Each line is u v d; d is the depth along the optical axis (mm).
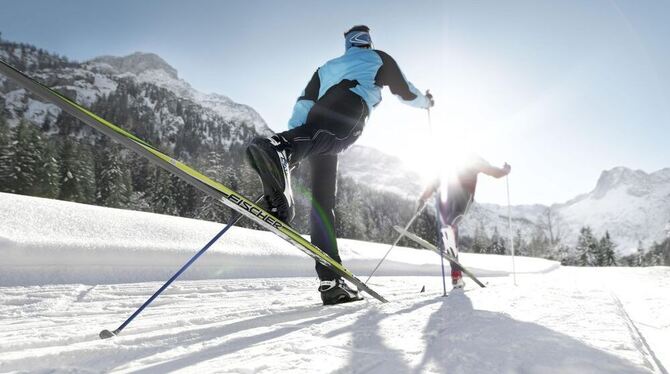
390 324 1554
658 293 3338
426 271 7445
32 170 36562
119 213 5199
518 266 10070
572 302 2092
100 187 43844
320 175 2643
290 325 1627
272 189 1895
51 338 1444
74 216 4547
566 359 1036
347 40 2738
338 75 2543
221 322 1869
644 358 1054
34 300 2668
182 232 5164
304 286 3885
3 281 3236
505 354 1095
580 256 51219
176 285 3633
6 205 4293
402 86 2764
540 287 3037
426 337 1327
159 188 45188
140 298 2871
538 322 1526
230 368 1019
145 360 1149
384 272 6961
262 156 1843
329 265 2314
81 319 1997
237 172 44000
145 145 1448
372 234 58219
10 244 3398
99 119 1342
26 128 37438
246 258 4930
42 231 3939
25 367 1126
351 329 1472
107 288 3270
